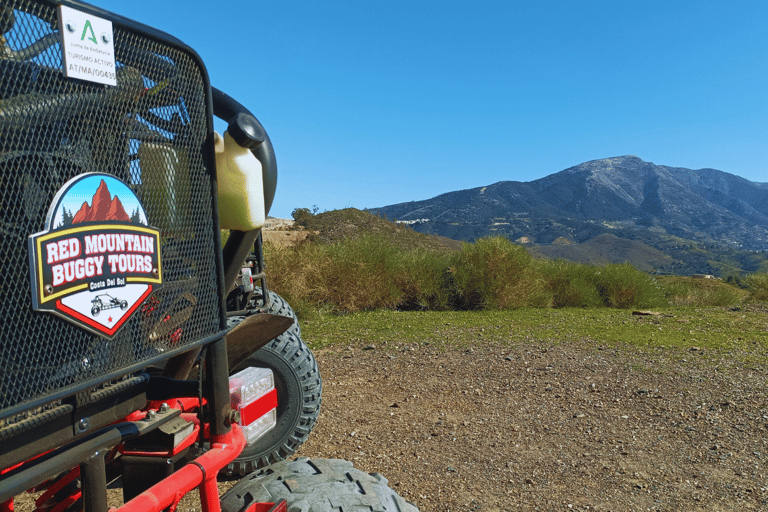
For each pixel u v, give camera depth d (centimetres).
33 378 107
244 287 290
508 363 612
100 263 120
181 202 147
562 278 1200
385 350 673
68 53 112
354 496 168
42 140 109
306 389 304
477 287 1053
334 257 1038
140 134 133
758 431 407
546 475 346
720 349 656
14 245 103
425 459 368
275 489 171
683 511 300
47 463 117
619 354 644
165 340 142
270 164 189
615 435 411
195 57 150
